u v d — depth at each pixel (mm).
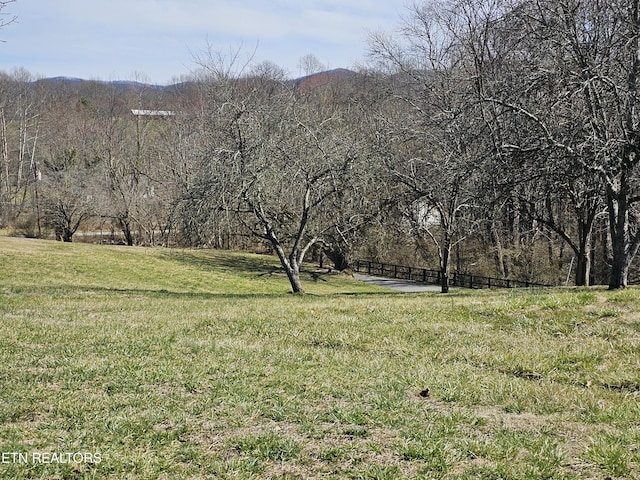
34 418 5828
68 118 62156
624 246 15844
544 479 4566
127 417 5828
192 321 11156
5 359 7941
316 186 21609
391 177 22328
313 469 4781
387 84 26328
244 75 21531
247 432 5512
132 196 47469
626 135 14336
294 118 21062
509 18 15758
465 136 17719
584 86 13422
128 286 28031
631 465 4715
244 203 21016
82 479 4625
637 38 14008
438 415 5969
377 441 5301
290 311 12016
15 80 71438
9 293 18359
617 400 6488
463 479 4574
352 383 7066
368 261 45938
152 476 4656
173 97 58312
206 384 6953
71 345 8883
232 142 19797
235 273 35625
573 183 17812
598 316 9961
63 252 34281
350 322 10656
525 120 15586
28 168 61656
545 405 6297
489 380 7262
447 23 23000
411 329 10008
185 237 22031
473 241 40469
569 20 14641
